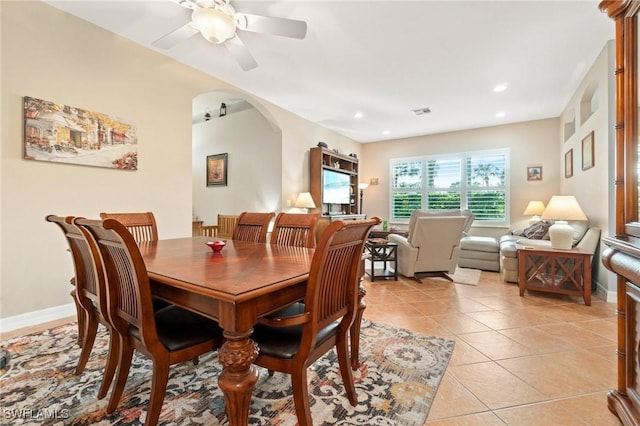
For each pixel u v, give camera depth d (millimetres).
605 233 3092
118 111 2848
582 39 2838
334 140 6363
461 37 2789
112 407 1348
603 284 3178
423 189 6648
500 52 3061
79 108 2586
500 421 1338
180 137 3387
